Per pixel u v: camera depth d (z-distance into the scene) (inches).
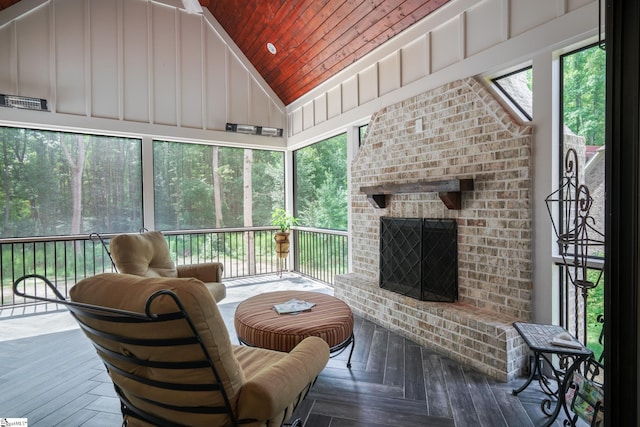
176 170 204.1
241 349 69.7
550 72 89.9
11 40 157.2
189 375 44.4
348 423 73.8
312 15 154.7
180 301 39.2
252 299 107.4
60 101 167.5
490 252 103.0
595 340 86.4
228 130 212.5
